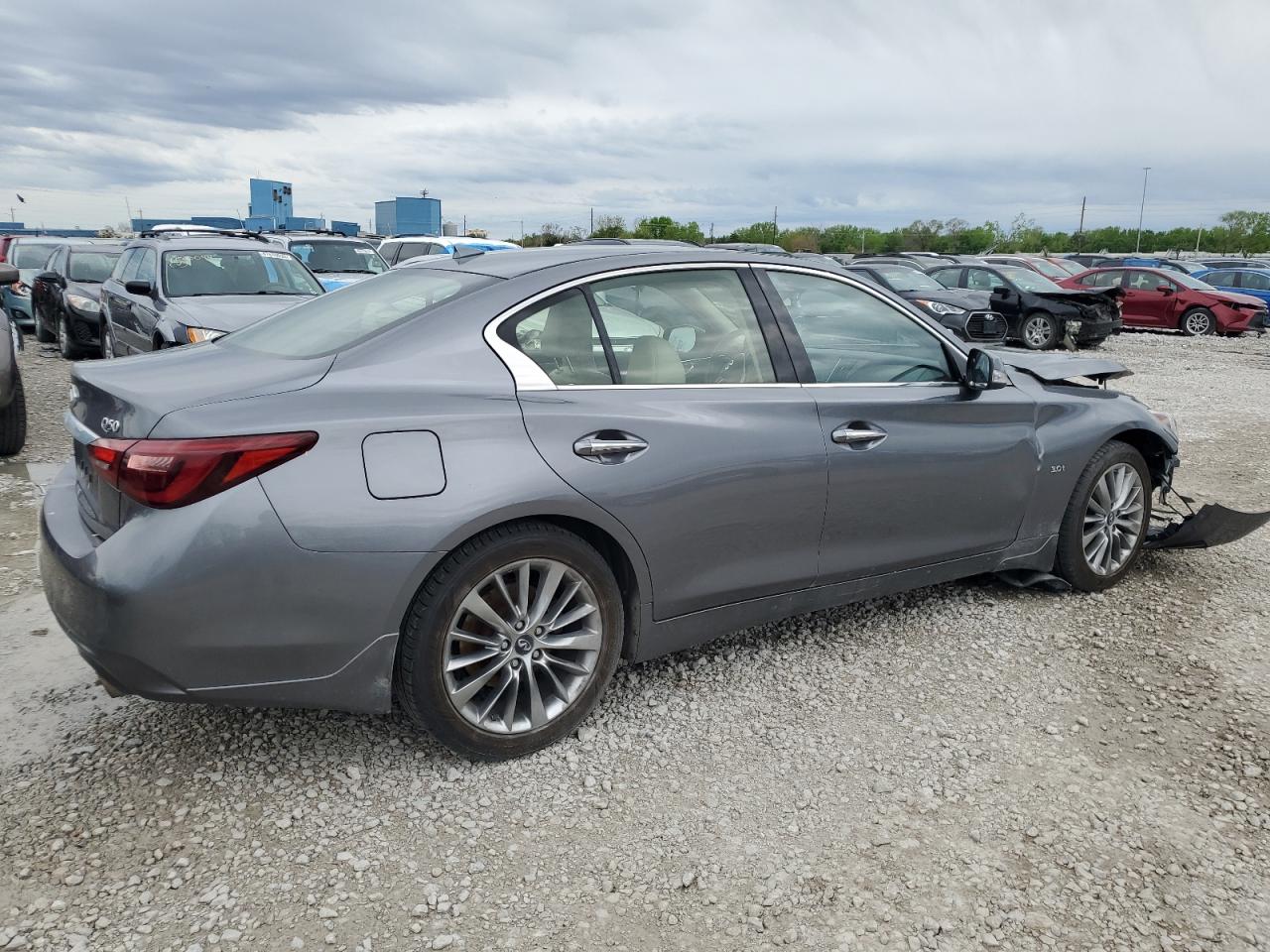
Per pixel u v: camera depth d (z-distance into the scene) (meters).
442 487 2.70
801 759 3.09
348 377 2.77
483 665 2.94
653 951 2.27
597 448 2.95
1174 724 3.33
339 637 2.65
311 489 2.56
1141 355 16.64
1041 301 16.53
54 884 2.42
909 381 3.83
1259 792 2.93
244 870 2.50
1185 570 4.88
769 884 2.50
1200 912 2.42
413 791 2.87
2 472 6.50
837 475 3.49
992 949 2.29
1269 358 16.31
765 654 3.83
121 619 2.49
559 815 2.77
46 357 12.83
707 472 3.17
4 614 4.06
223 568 2.50
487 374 2.89
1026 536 4.22
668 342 3.27
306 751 3.06
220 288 9.12
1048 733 3.27
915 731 3.27
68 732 3.13
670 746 3.15
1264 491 6.56
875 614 4.26
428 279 3.36
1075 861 2.60
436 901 2.41
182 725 3.19
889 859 2.61
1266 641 4.02
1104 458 4.38
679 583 3.23
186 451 2.48
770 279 3.58
